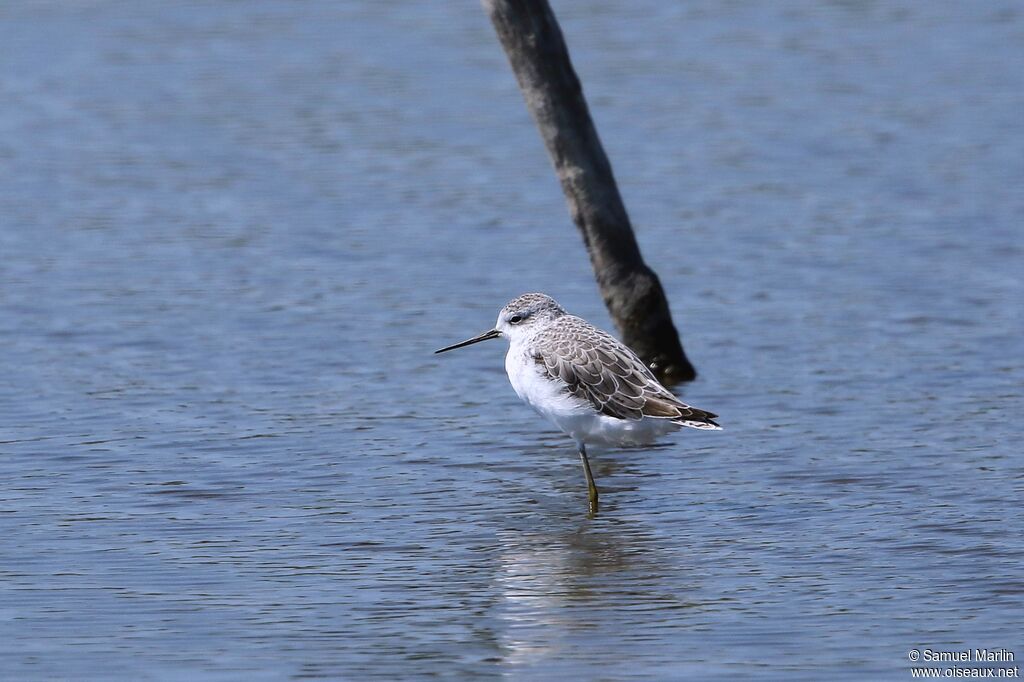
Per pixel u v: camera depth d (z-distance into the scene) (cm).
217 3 4388
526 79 1728
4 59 3709
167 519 1284
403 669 988
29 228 2403
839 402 1620
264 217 2472
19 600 1102
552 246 2308
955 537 1212
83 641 1032
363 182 2692
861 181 2662
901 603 1081
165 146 2956
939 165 2759
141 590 1124
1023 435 1484
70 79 3519
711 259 2230
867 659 990
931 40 3912
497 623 1062
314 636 1042
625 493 1359
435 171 2766
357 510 1313
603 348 1316
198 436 1520
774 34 3994
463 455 1475
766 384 1698
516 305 1403
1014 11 4241
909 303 1997
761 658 995
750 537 1231
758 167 2773
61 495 1343
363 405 1634
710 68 3612
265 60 3728
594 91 3394
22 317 1958
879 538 1216
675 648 1013
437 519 1291
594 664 991
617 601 1099
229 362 1784
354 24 4131
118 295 2061
